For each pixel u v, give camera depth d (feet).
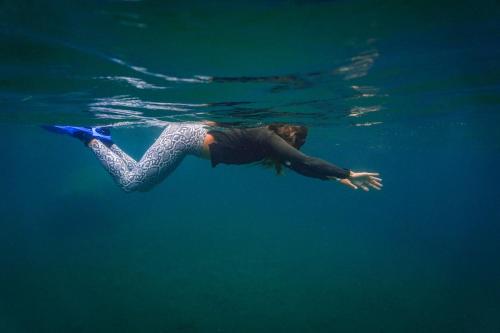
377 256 68.28
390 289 47.73
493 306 41.65
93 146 20.26
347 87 27.48
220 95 27.45
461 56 21.77
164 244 79.25
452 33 17.49
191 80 23.04
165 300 42.98
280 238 89.86
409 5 13.96
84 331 34.37
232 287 48.26
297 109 34.86
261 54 18.35
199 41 16.40
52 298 43.45
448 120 56.90
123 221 113.70
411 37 17.58
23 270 55.47
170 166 18.90
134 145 129.39
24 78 24.14
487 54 21.49
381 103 37.24
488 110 47.91
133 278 52.29
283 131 16.84
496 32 17.60
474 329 35.60
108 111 35.24
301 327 35.50
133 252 69.82
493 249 78.59
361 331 34.83
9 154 180.55
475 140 89.71
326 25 15.16
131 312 39.14
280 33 15.74
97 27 14.96
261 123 40.68
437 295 45.50
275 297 44.27
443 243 87.10
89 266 58.49
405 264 61.52
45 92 28.48
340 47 18.01
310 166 14.60
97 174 107.96
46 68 21.34
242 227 111.65
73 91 27.22
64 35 15.88
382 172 282.15
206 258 65.46
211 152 17.46
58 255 66.13
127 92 26.71
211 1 12.56
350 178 14.60
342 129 61.62
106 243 79.15
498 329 35.60
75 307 40.55
